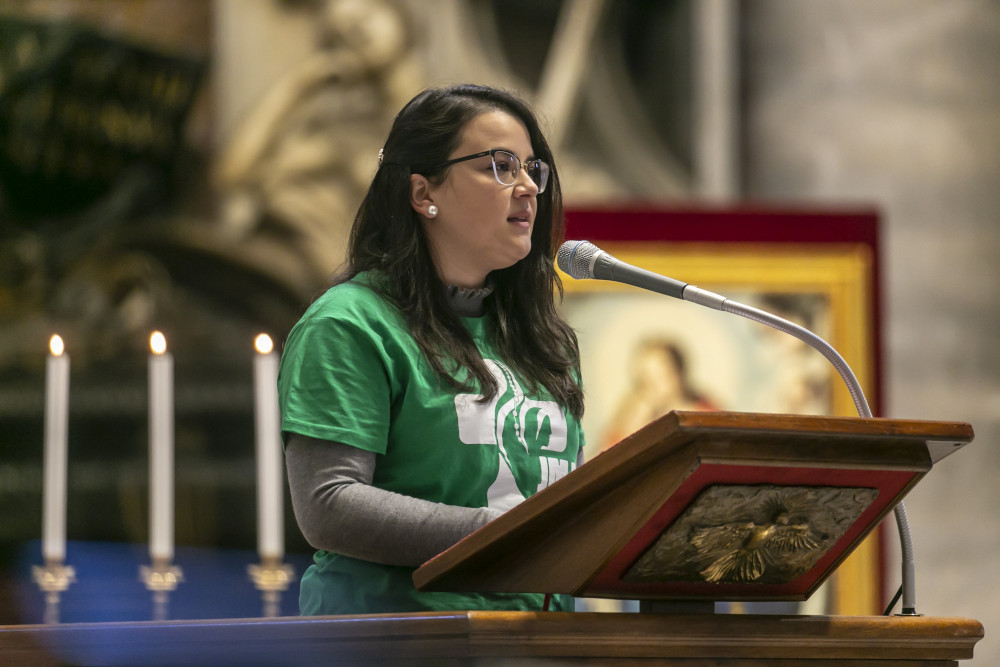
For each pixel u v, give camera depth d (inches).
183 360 716.7
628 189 778.8
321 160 754.8
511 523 173.8
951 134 746.8
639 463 170.6
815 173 752.3
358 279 240.8
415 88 767.7
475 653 165.5
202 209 740.7
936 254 736.3
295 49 757.9
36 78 717.3
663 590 195.2
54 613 328.5
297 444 217.6
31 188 714.2
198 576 676.7
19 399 685.3
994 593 694.5
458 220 240.7
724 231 489.1
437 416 224.5
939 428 179.2
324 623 174.1
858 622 187.5
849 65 755.4
